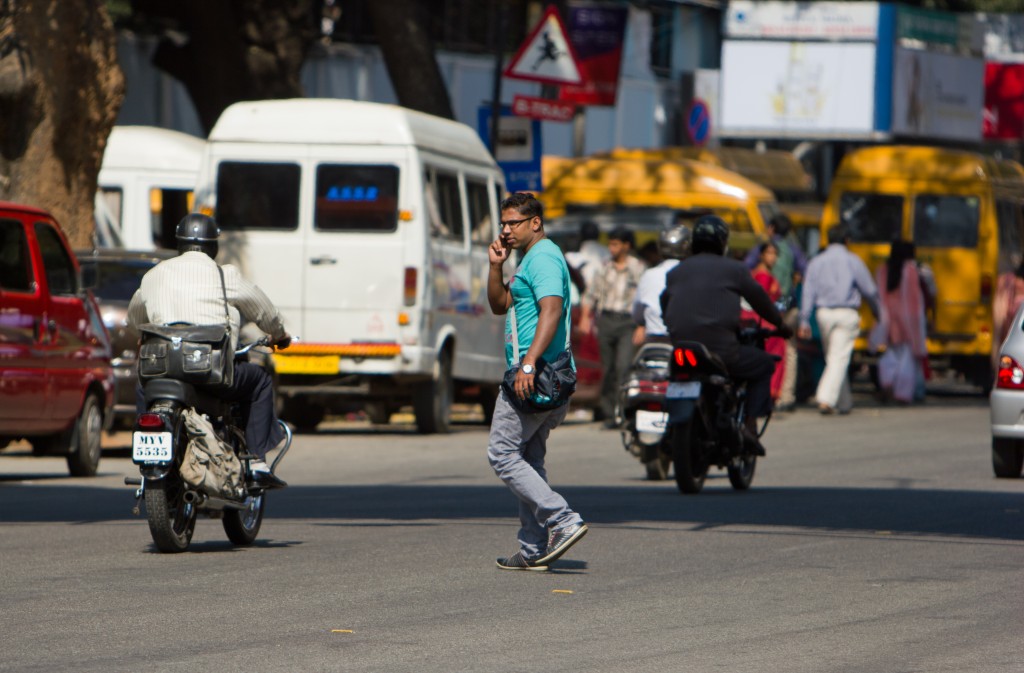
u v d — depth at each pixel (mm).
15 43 46500
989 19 136125
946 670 17766
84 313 39375
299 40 65750
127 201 65688
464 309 52750
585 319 54312
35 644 18797
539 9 95250
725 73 117375
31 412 36906
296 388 49625
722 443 34844
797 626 20141
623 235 52281
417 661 18016
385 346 49062
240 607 21156
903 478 38438
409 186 49062
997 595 22344
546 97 57750
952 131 124312
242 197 49719
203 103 65562
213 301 26125
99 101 48562
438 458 43812
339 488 36156
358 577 23531
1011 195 74062
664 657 18312
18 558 25281
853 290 57812
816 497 34125
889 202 71000
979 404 66500
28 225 37688
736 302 34688
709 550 26281
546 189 73062
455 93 92125
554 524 23828
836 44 116188
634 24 108750
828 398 57906
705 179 71125
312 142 49438
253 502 26828
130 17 75500
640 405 37188
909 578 23688
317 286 49344
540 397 23219
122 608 21047
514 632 19656
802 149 124125
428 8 90000
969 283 69812
